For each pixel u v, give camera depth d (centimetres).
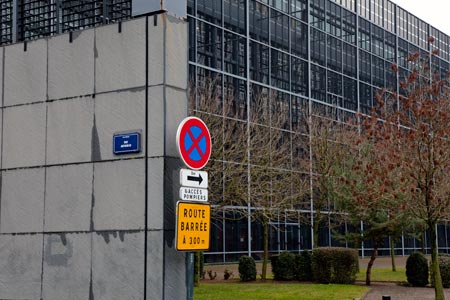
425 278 2006
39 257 914
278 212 2353
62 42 924
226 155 2077
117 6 1002
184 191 755
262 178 2278
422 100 1525
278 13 3878
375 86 4712
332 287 1931
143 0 859
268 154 2283
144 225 821
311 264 2192
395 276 2439
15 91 965
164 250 801
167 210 810
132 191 836
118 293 834
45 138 927
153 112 829
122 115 855
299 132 2977
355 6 4594
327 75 4238
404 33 5144
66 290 882
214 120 2161
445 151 1361
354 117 3975
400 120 1515
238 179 2017
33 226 924
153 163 822
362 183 1820
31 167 936
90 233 869
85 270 867
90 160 879
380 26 4856
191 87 2573
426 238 5128
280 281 2209
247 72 3553
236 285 2023
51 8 1134
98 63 886
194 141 775
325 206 3078
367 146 2009
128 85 854
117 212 846
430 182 1354
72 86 908
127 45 861
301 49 4025
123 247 836
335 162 2280
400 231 2025
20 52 966
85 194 880
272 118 2744
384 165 1505
